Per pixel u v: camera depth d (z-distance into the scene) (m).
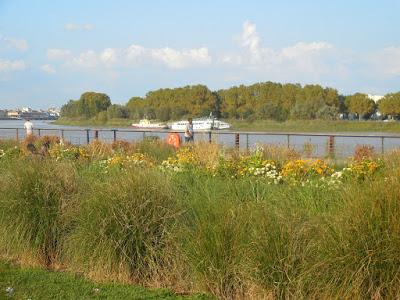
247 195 7.49
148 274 6.52
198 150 14.19
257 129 51.78
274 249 5.69
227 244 6.02
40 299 5.97
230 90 79.19
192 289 6.25
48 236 7.24
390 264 5.16
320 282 5.43
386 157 11.27
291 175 9.38
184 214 6.75
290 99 73.38
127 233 6.57
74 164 9.57
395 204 5.28
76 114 82.81
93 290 6.23
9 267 7.11
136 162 10.19
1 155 14.11
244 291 5.84
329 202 6.62
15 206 7.36
